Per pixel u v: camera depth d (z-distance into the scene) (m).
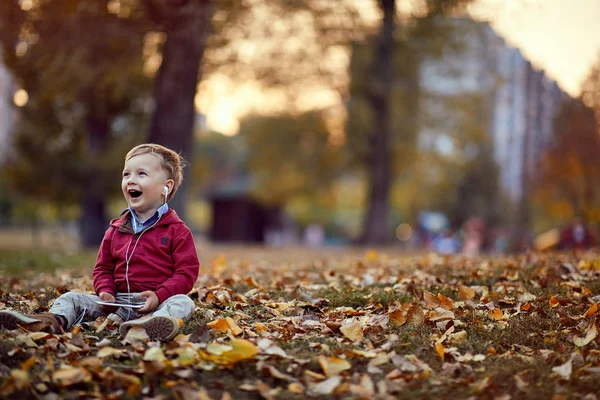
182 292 3.98
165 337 3.56
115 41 13.13
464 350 3.65
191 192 47.50
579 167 28.70
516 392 3.02
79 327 3.82
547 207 31.72
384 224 25.70
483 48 23.16
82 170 21.94
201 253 13.15
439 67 24.39
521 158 29.95
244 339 3.61
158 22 12.51
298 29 18.72
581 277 5.59
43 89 14.93
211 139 47.69
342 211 76.25
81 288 5.55
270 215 49.75
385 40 21.88
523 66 24.67
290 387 3.00
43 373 3.04
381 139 25.09
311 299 5.00
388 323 4.15
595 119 27.92
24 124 22.09
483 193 41.94
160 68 12.91
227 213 47.97
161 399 2.85
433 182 39.16
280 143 27.80
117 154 21.95
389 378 3.18
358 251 16.36
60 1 12.18
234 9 14.52
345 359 3.40
